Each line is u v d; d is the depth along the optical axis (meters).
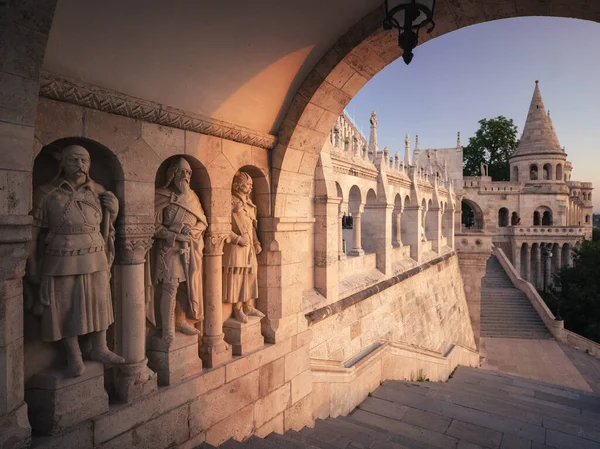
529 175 49.97
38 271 3.67
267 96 5.58
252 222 6.14
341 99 6.09
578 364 22.88
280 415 6.32
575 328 33.22
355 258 11.87
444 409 8.21
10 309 3.23
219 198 5.37
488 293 34.34
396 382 9.66
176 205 4.82
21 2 2.79
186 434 4.82
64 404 3.73
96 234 3.90
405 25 3.37
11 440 3.22
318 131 6.42
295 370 6.68
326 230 9.31
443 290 20.73
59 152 3.82
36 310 3.65
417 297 16.47
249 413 5.73
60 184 3.75
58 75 3.51
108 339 4.40
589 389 19.36
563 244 45.69
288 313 6.53
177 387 4.71
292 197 6.54
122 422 4.14
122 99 4.05
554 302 35.00
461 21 4.81
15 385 3.29
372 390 9.07
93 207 3.90
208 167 5.21
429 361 12.49
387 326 12.88
